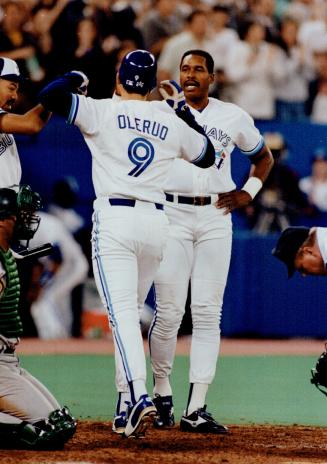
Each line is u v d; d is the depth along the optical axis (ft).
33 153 162.91
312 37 195.62
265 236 164.66
